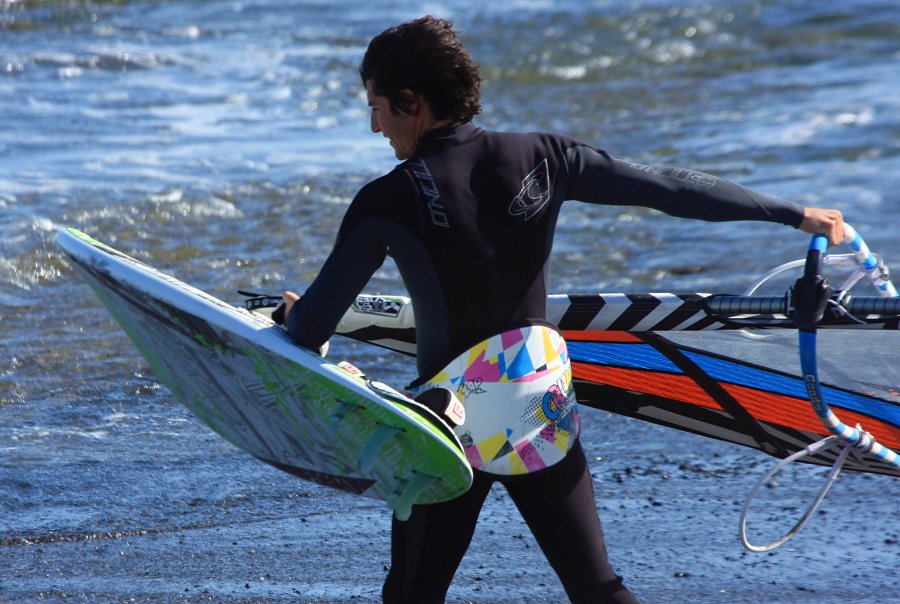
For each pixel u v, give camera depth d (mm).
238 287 28047
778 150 41688
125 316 11555
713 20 68938
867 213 33688
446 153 9789
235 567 15742
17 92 49906
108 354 24109
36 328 25453
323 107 48469
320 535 16719
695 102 50719
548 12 70812
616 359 13898
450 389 9906
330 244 31422
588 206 35750
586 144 10328
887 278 12180
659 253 31016
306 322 9844
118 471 18797
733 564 15641
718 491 18062
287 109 48062
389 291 27266
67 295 27500
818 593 14789
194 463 19188
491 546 16297
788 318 11719
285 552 16172
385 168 38906
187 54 58469
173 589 15133
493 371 9898
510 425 10008
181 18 68062
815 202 35031
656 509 17469
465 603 14672
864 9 70938
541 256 10047
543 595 14898
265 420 11023
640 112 49031
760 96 51531
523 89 53844
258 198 35250
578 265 30141
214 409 11656
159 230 32250
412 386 10180
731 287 28016
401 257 9656
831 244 11016
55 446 19750
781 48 62094
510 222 9797
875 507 17281
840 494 17781
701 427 14789
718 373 13984
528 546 16312
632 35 65312
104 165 38562
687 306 12344
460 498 10195
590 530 10352
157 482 18406
